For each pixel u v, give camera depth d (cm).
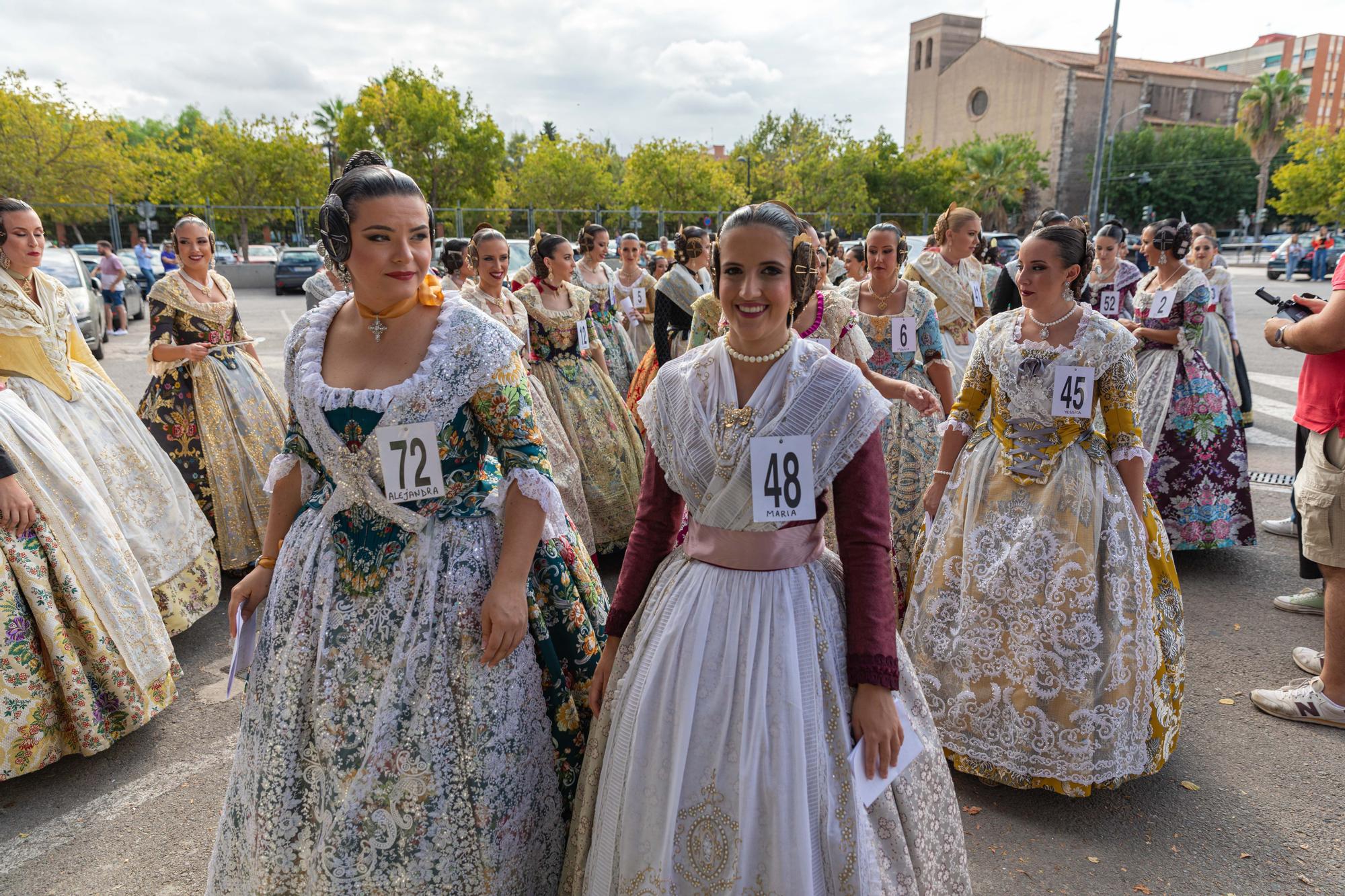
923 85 6881
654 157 3666
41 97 2753
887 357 405
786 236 162
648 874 164
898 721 166
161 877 242
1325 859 249
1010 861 250
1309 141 4131
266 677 185
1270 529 532
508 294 475
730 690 164
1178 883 240
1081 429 279
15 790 283
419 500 180
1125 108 6191
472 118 3356
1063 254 273
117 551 308
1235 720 324
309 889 173
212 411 454
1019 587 272
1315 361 301
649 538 188
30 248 349
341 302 195
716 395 171
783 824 158
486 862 178
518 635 180
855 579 168
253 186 3244
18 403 303
